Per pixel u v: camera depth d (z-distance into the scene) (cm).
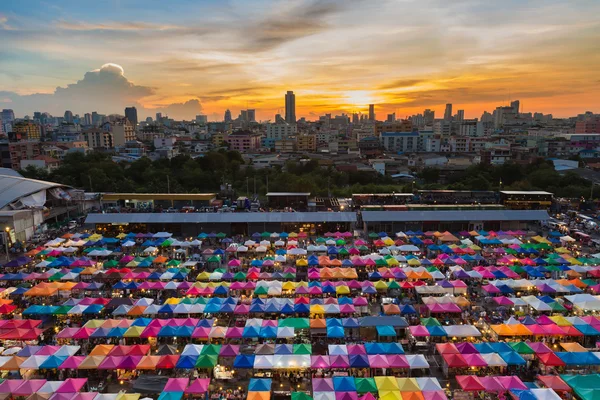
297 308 4597
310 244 7344
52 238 8169
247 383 3644
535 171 14025
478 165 15125
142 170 14712
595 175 14138
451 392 3484
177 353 3847
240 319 4600
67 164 14788
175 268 5978
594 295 4997
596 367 3744
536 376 3553
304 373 3697
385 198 10350
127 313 4559
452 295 5016
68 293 5341
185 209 9731
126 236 7769
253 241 7344
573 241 7269
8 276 5644
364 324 4269
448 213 8519
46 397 3142
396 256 6338
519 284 5238
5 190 9056
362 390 3241
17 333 4100
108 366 3581
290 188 12244
